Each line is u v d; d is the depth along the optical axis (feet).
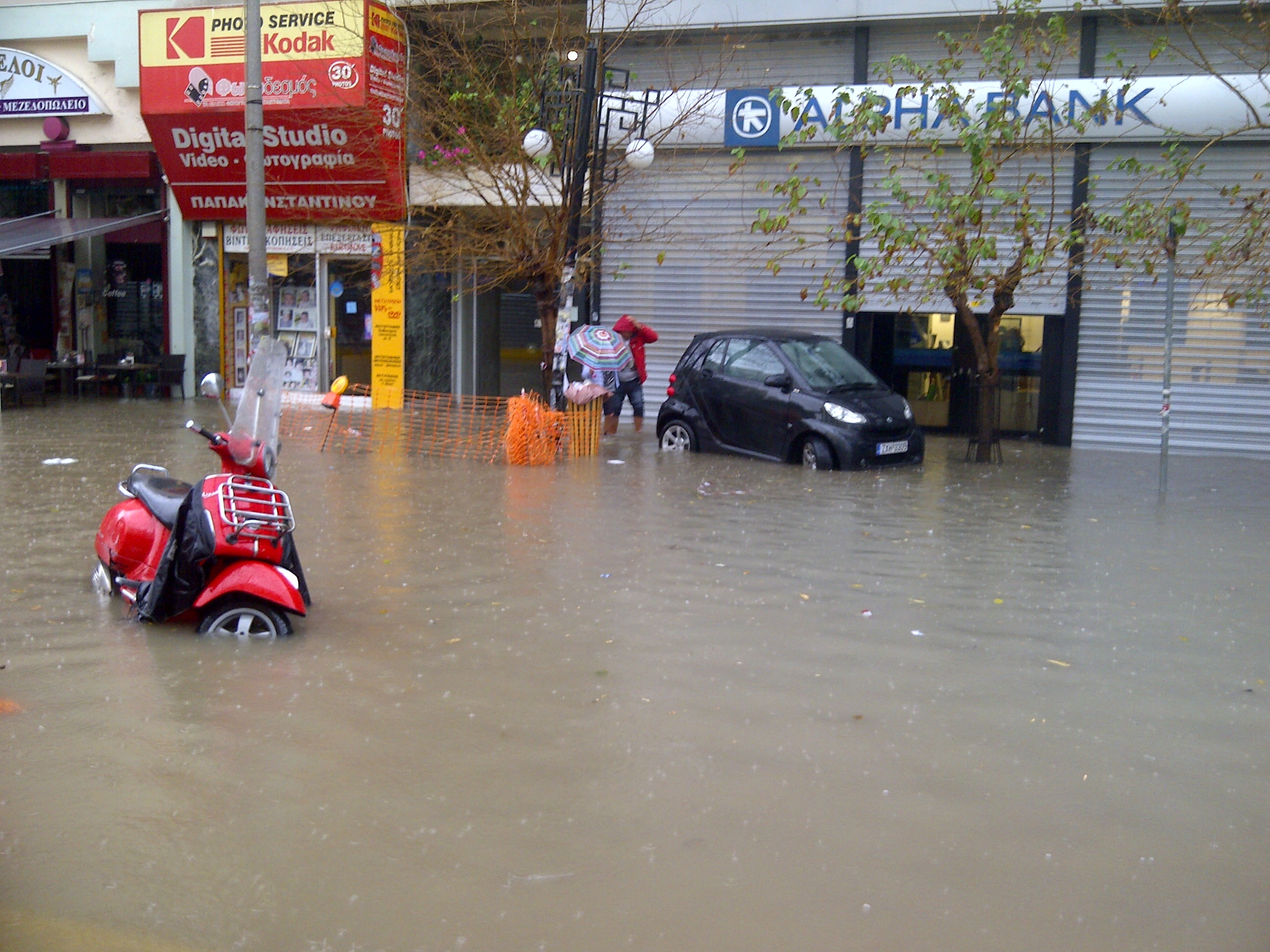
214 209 71.36
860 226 59.26
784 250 61.26
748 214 61.62
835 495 40.11
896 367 62.39
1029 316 59.57
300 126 65.87
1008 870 12.89
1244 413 55.21
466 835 13.51
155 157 72.43
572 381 62.28
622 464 47.26
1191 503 40.22
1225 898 12.32
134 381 74.38
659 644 21.50
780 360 48.96
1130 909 12.06
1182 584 27.37
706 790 14.92
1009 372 60.44
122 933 11.30
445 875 12.57
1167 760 16.26
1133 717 18.02
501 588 25.76
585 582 26.45
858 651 21.31
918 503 38.83
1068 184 56.34
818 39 60.03
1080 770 15.81
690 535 32.32
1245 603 25.55
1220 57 54.19
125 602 23.70
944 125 57.11
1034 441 60.08
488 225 66.54
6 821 13.75
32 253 73.00
